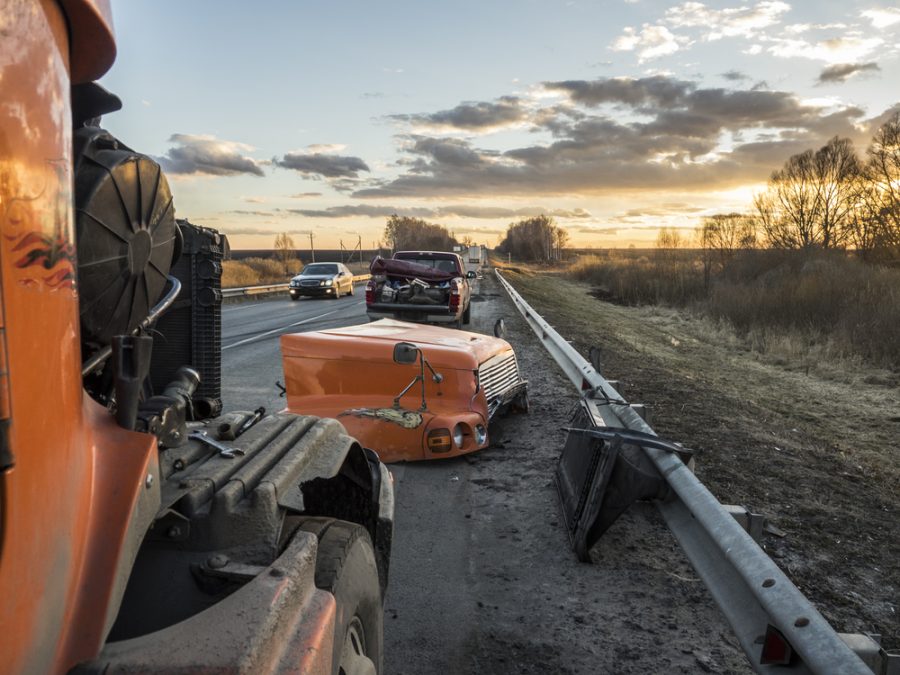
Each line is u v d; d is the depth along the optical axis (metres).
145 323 1.89
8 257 0.87
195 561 1.58
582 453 4.25
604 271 52.38
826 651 1.74
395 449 5.15
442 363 5.39
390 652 2.82
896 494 5.39
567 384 8.63
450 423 5.19
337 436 2.36
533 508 4.43
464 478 4.99
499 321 7.43
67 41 1.11
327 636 1.42
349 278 31.53
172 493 1.57
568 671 2.71
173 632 1.19
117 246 1.53
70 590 1.06
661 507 3.37
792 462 5.95
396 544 3.90
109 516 1.18
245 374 9.40
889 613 3.30
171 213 1.86
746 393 10.43
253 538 1.65
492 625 3.05
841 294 18.11
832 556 3.92
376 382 5.38
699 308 27.06
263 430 2.16
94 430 1.28
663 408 7.77
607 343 15.30
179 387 1.86
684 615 3.16
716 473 5.32
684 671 2.72
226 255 2.72
